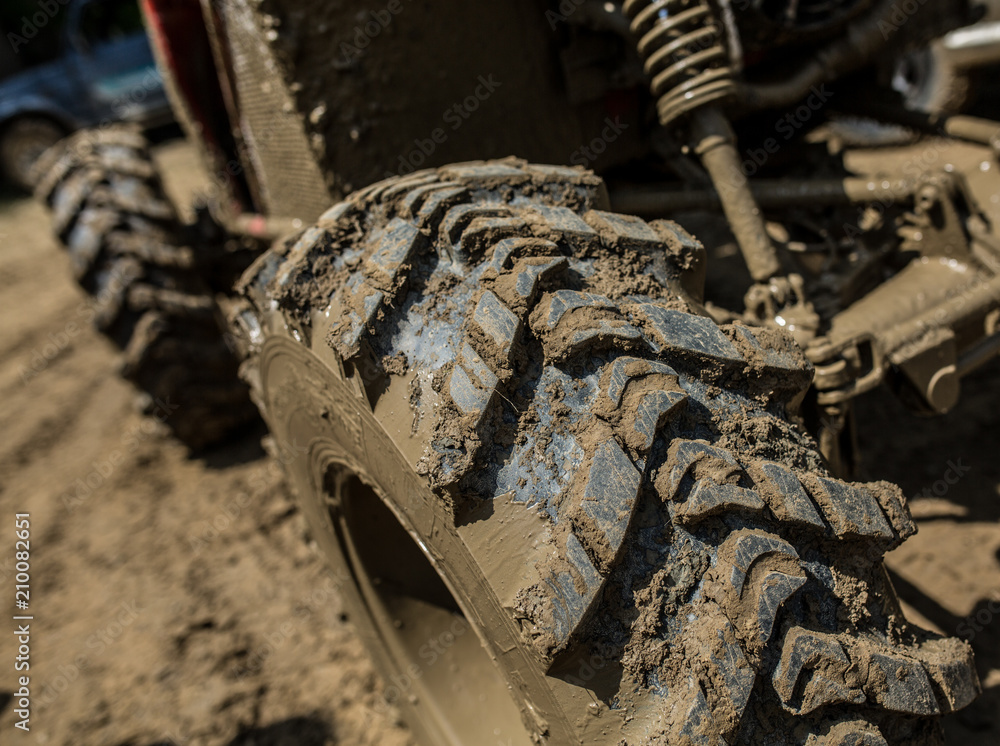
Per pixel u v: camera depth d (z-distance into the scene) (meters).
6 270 7.03
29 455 3.80
